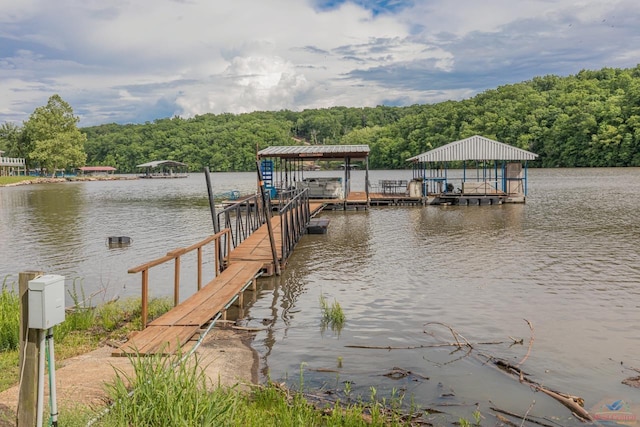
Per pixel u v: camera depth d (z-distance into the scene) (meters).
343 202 30.08
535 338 8.11
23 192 56.34
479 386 6.43
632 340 7.96
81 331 8.06
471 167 84.44
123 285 12.38
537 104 99.31
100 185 72.88
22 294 3.82
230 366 6.79
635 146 79.44
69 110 96.19
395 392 6.24
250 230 20.19
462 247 16.52
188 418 4.24
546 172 74.44
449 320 9.11
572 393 6.22
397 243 17.59
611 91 100.44
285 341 8.13
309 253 15.92
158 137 136.38
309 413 5.29
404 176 74.44
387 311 9.70
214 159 128.25
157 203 38.16
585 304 9.88
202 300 8.98
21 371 3.83
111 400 4.84
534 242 17.08
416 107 169.25
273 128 136.25
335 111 176.62
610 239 17.33
